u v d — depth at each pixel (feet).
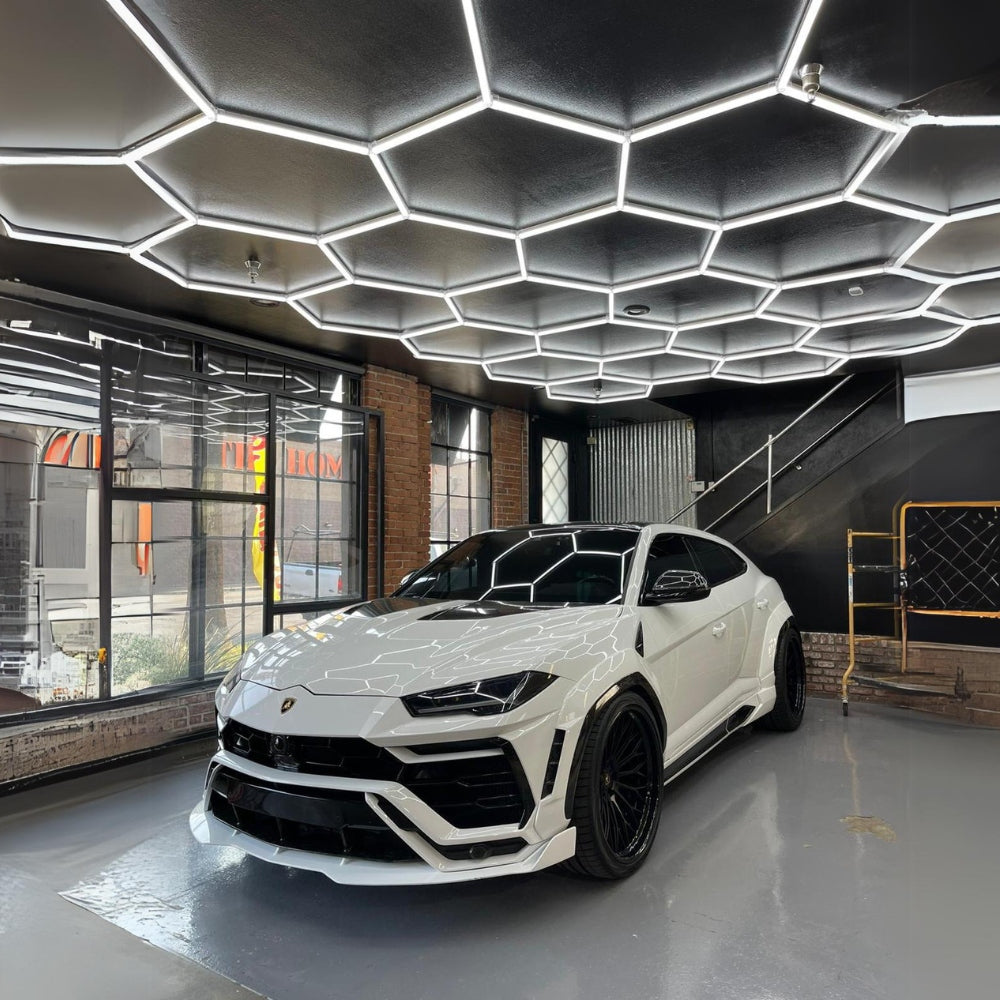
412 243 11.68
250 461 16.57
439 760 7.20
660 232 11.20
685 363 19.40
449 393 22.81
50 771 12.21
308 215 10.66
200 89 7.53
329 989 6.51
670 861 9.09
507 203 10.28
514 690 7.58
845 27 6.55
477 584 11.36
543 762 7.55
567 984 6.53
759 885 8.43
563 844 7.59
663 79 7.42
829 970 6.70
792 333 16.75
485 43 6.80
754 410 24.13
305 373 18.29
